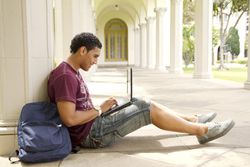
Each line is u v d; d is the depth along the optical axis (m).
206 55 16.67
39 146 3.32
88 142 3.87
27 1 3.73
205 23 16.47
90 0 20.59
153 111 3.90
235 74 21.73
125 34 50.28
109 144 4.10
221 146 4.12
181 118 4.03
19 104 3.83
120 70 27.62
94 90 10.93
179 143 4.27
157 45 27.27
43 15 3.98
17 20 3.74
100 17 47.59
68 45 10.28
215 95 9.64
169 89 11.39
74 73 3.69
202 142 4.17
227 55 48.16
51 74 3.74
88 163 3.47
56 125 3.46
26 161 3.40
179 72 22.33
